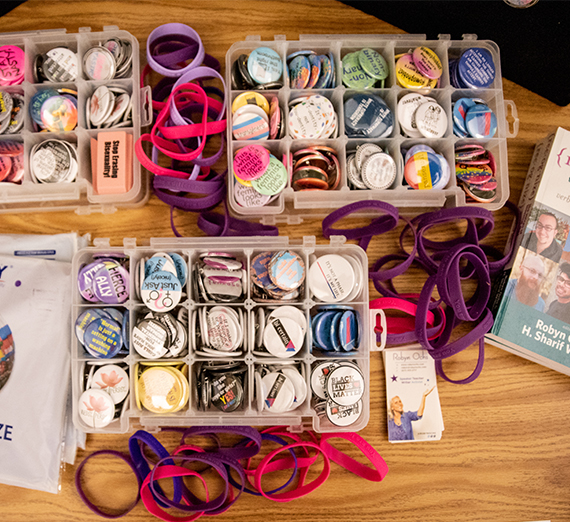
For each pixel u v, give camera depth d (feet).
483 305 4.61
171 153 4.42
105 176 4.53
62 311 4.68
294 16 5.14
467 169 4.78
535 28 4.60
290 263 4.44
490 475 4.74
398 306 4.53
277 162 4.56
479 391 4.87
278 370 4.36
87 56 4.69
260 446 4.45
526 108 5.24
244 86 4.84
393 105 4.82
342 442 4.81
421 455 4.74
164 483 4.69
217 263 4.29
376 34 5.14
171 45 5.10
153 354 4.20
